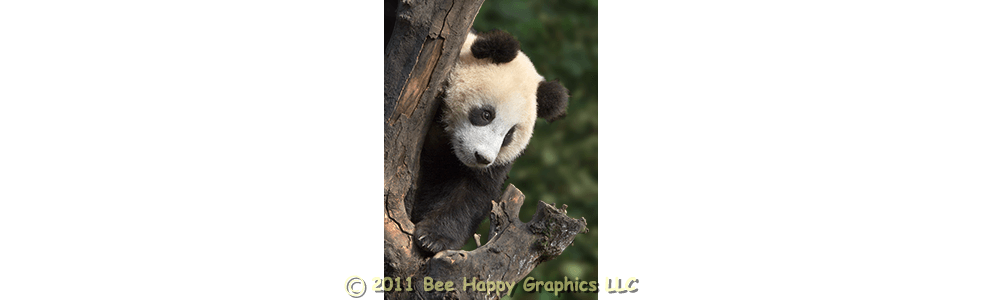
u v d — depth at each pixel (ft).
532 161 29.66
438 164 16.34
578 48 29.89
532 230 14.33
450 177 16.40
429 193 16.22
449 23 12.64
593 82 30.14
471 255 13.82
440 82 13.43
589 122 29.37
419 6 12.43
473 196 16.44
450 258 13.66
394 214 14.05
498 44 14.75
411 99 13.14
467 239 16.43
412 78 12.88
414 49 12.64
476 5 12.77
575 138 30.25
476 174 16.43
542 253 14.35
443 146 15.94
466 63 14.99
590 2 30.60
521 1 29.60
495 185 16.85
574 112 29.63
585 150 29.50
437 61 12.94
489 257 13.92
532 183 29.27
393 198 13.93
